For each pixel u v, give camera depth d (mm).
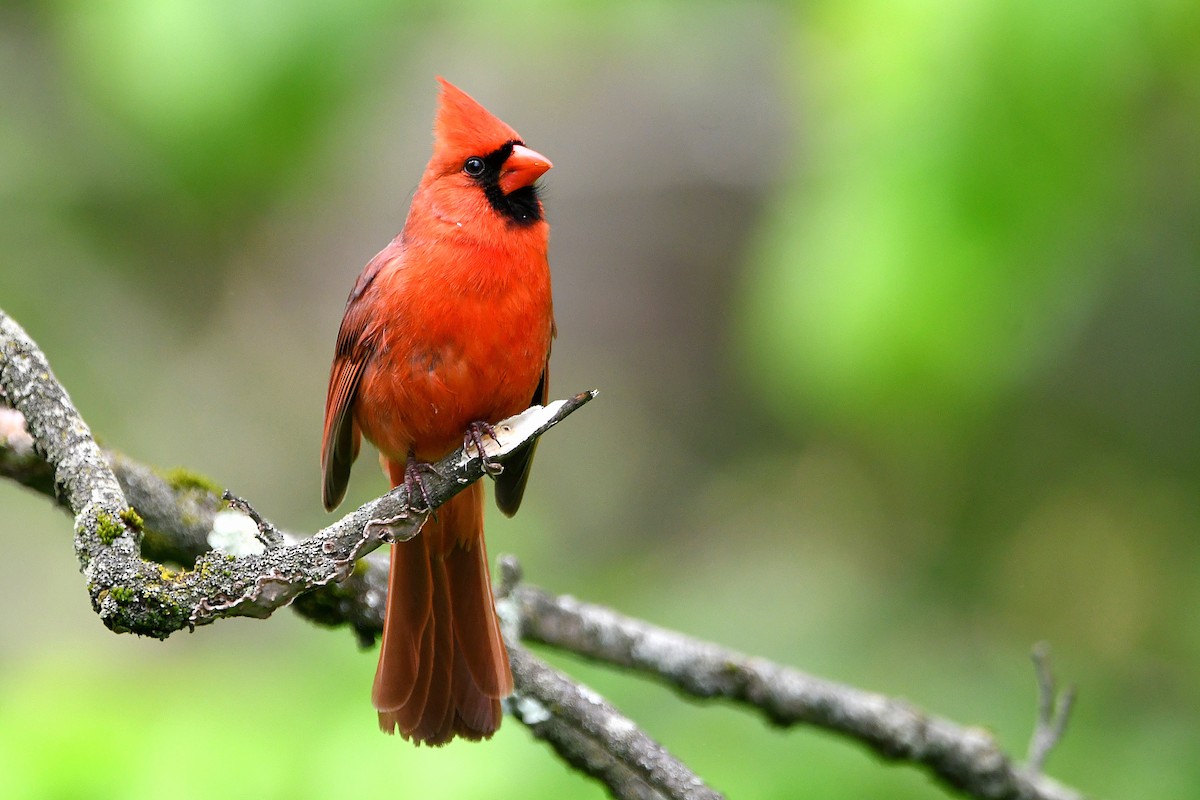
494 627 6383
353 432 7438
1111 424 11445
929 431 9000
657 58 12602
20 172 11992
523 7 9281
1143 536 11086
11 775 7031
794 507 12500
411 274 6516
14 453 6203
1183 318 11336
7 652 11469
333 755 7258
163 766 7145
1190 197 10766
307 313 13281
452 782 7125
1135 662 10156
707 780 7777
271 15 8359
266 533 4750
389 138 13219
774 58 12602
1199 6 7695
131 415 12305
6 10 12367
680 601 10141
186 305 12930
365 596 6734
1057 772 8648
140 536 4789
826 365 8406
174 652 10859
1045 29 7656
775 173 13195
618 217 14547
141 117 8547
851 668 9484
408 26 9203
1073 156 7832
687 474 13742
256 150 8648
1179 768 8594
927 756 7305
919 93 7867
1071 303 8930
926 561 11273
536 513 11023
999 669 9602
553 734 6188
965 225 7984
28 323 12039
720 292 14406
